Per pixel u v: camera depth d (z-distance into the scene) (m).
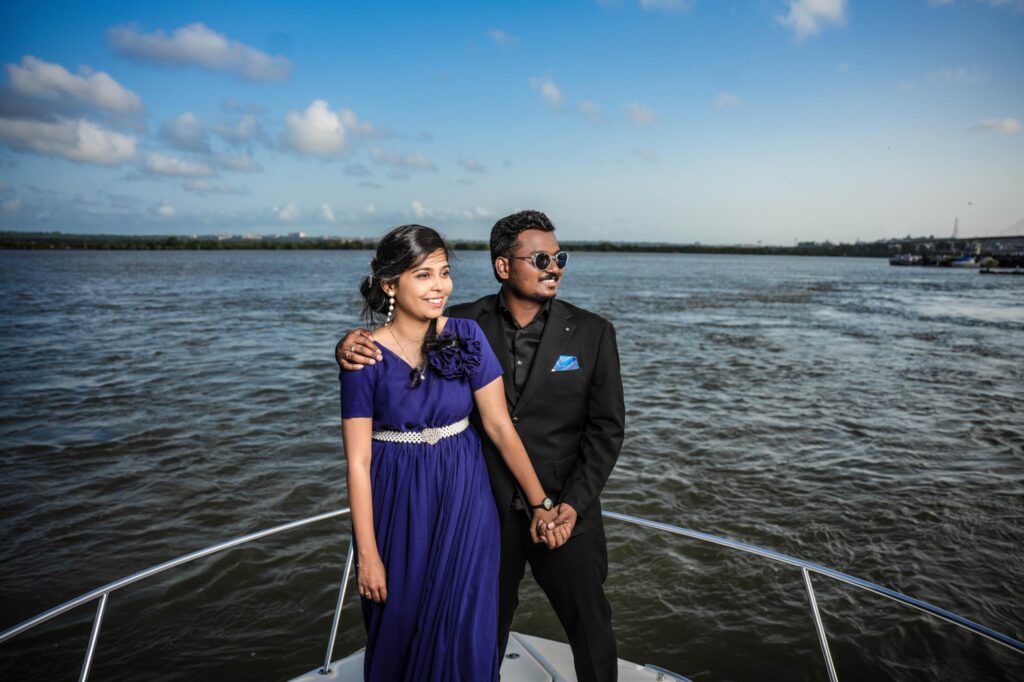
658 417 12.51
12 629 2.01
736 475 9.41
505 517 2.16
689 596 6.43
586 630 2.11
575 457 2.29
